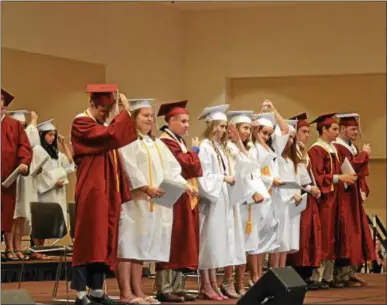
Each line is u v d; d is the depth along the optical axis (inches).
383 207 603.5
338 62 590.9
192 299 293.3
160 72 586.6
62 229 319.6
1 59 484.4
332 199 369.1
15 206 392.5
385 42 584.7
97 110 264.8
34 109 505.0
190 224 290.5
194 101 604.1
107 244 257.1
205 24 604.4
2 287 352.5
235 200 308.3
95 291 262.5
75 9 529.3
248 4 595.8
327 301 309.9
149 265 444.5
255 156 325.1
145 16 576.1
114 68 555.5
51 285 366.0
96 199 256.8
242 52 601.3
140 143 276.7
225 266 301.1
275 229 334.3
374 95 595.8
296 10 596.1
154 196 265.7
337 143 384.8
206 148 304.0
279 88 604.7
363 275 461.4
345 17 589.3
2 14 485.1
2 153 375.2
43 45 509.4
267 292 229.1
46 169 414.9
